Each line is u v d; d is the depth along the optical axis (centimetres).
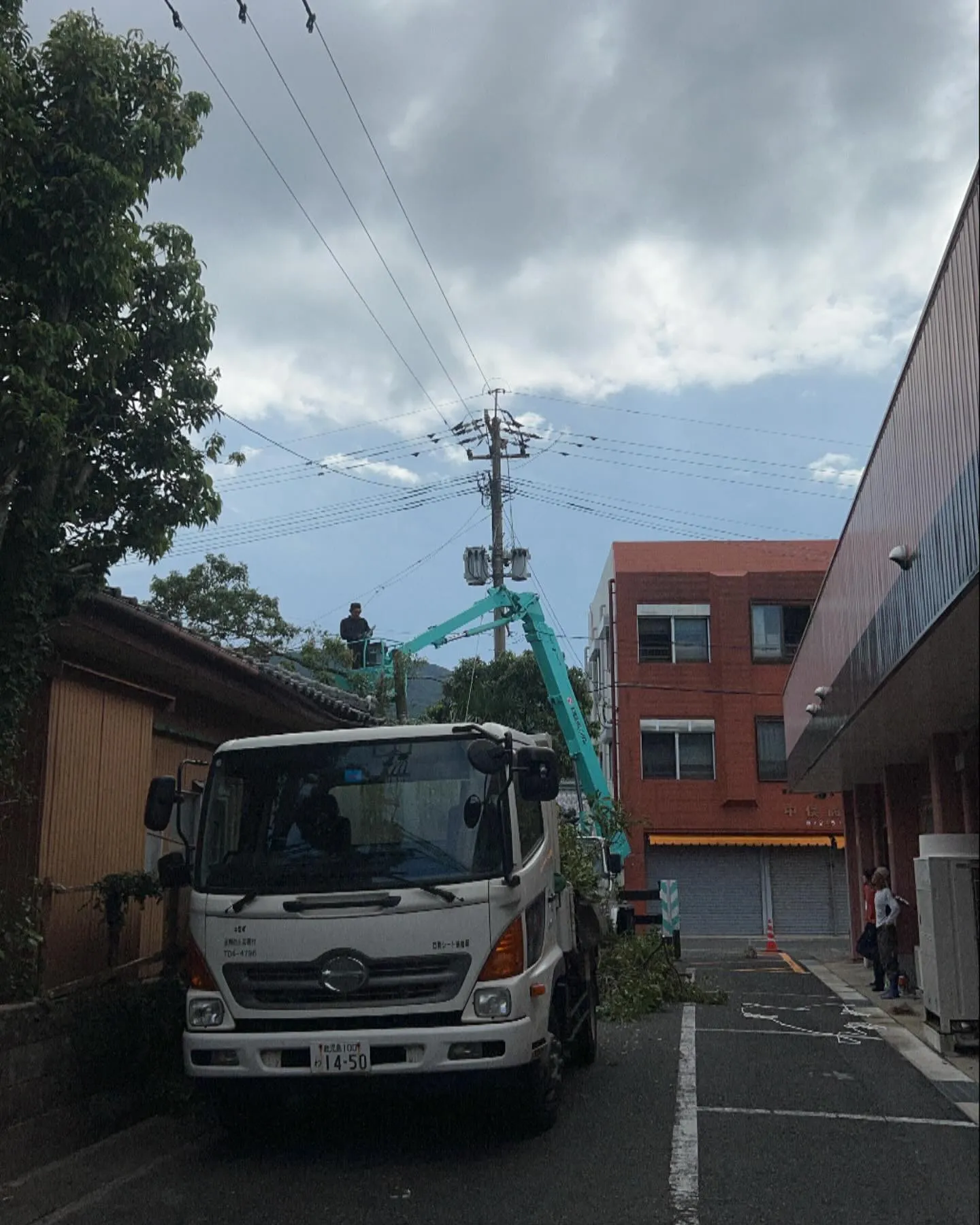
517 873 748
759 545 3938
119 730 987
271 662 2128
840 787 2484
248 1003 727
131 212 829
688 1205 635
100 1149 773
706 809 3638
